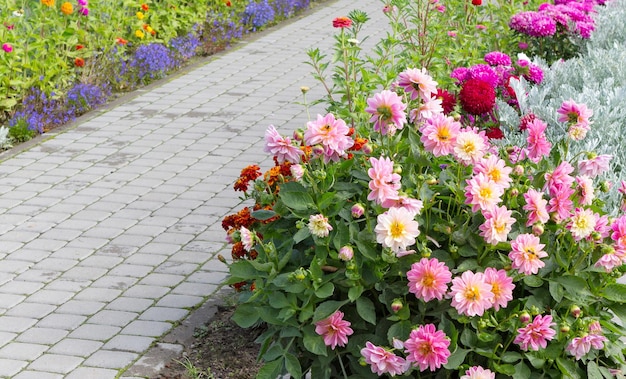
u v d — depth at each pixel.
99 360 4.89
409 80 4.14
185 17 12.17
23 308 5.52
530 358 3.68
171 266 6.10
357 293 3.75
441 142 3.86
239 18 13.20
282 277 3.89
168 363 4.86
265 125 9.12
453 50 8.39
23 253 6.32
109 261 6.19
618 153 6.58
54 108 9.49
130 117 9.46
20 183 7.68
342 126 3.96
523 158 4.27
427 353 3.57
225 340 5.07
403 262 3.79
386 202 3.75
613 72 7.93
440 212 3.98
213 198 7.33
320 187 4.11
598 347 3.65
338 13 14.67
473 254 3.80
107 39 10.45
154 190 7.50
